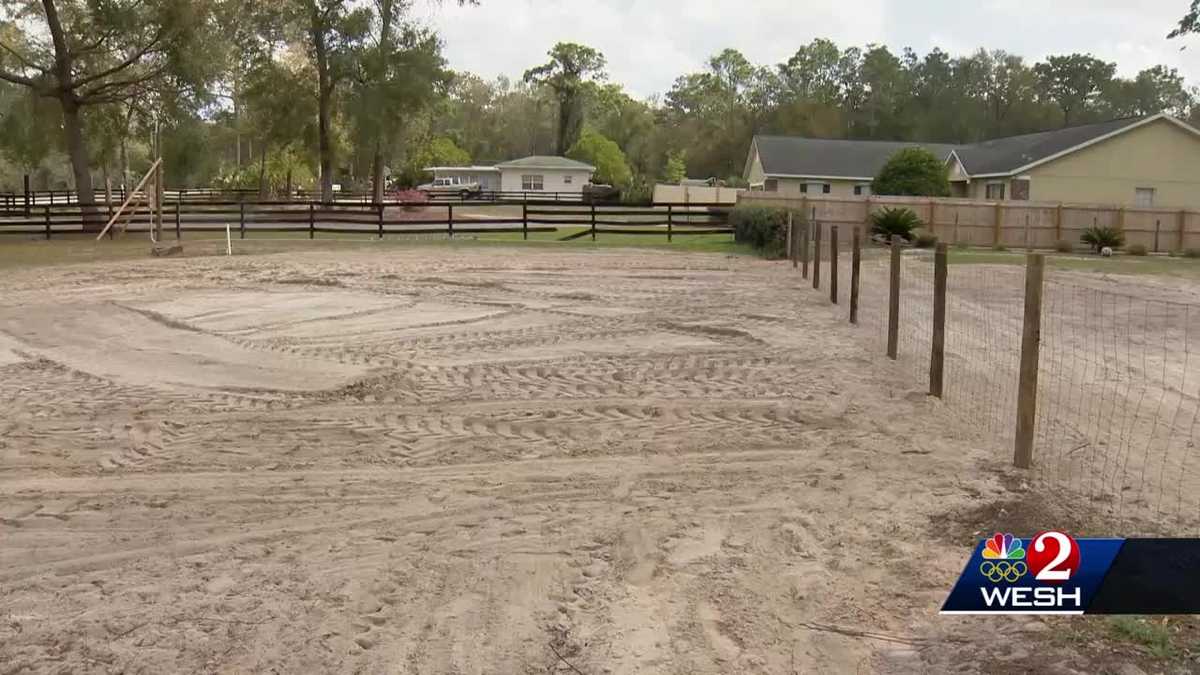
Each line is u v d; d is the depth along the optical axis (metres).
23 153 35.09
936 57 82.06
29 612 4.21
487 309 13.34
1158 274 20.97
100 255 22.06
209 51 30.83
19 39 32.22
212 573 4.64
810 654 3.77
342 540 5.06
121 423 7.33
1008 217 30.41
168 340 10.77
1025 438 6.10
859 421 7.38
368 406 7.80
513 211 45.53
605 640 3.92
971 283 17.52
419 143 62.06
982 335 11.43
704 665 3.70
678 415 7.57
